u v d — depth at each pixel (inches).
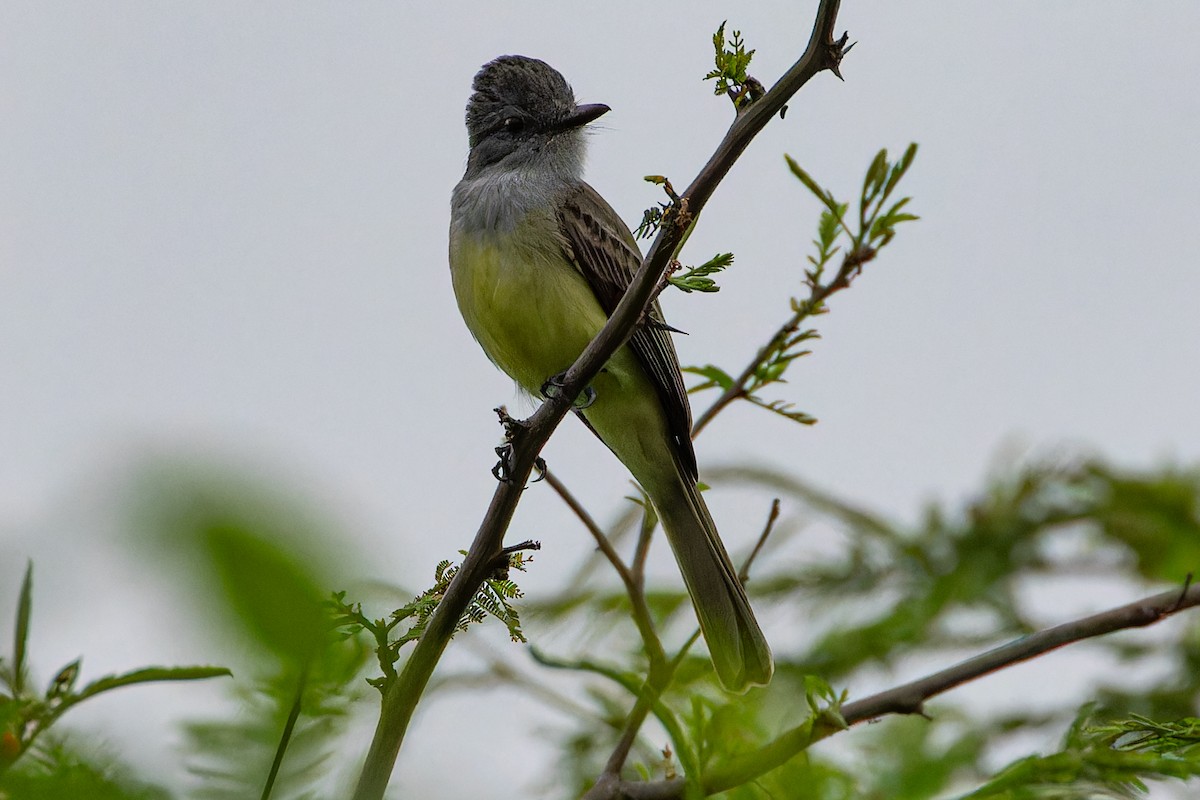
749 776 196.4
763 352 315.0
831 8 218.7
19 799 113.5
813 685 200.2
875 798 198.2
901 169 301.7
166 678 118.6
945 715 270.2
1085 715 190.2
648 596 353.4
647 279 237.0
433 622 183.3
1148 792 179.0
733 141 224.8
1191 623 331.6
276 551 73.4
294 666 101.1
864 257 305.9
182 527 72.2
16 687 129.2
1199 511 353.7
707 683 302.2
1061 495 358.9
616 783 230.8
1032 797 168.1
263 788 110.7
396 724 168.1
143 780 117.4
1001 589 341.7
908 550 351.6
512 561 191.8
